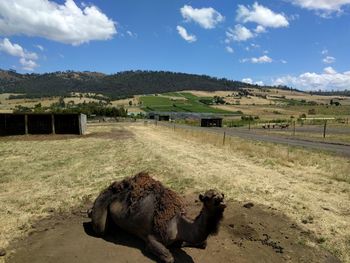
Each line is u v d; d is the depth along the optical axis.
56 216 8.34
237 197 9.94
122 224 6.70
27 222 7.89
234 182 11.70
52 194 10.20
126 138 28.83
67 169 14.06
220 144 23.55
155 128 47.56
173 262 5.89
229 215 8.37
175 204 6.09
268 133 41.06
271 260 6.25
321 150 21.47
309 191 10.78
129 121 74.31
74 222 7.90
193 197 9.91
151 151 19.44
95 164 15.20
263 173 13.39
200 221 5.50
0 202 9.42
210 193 5.26
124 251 6.35
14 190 10.73
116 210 6.74
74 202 9.41
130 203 6.54
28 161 16.36
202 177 12.36
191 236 5.64
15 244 6.74
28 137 30.42
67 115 33.59
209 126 70.06
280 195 10.23
